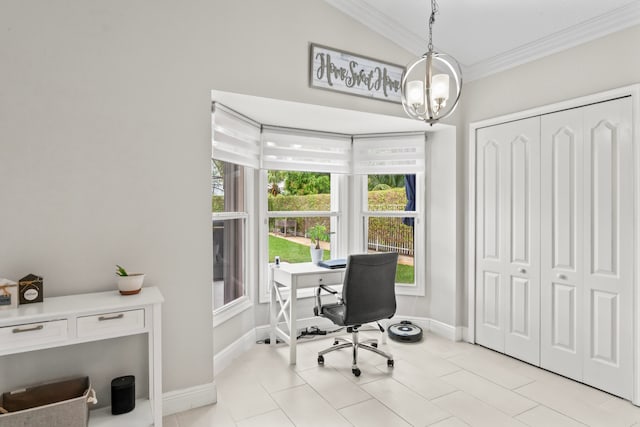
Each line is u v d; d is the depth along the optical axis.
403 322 3.84
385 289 3.00
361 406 2.39
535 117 2.97
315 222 3.91
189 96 2.31
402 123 3.39
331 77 2.82
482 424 2.20
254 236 3.47
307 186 3.85
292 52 2.67
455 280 3.57
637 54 2.39
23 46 1.89
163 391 2.28
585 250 2.67
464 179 3.56
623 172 2.46
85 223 2.05
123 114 2.13
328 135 3.77
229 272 3.20
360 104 2.99
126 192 2.15
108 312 1.83
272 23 2.59
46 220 1.96
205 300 2.41
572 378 2.76
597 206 2.60
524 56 3.02
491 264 3.34
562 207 2.80
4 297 1.74
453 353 3.27
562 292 2.81
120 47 2.11
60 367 2.02
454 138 3.55
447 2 2.64
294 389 2.61
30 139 1.91
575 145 2.72
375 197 4.01
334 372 2.88
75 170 2.02
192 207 2.35
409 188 3.92
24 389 1.89
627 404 2.41
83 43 2.02
